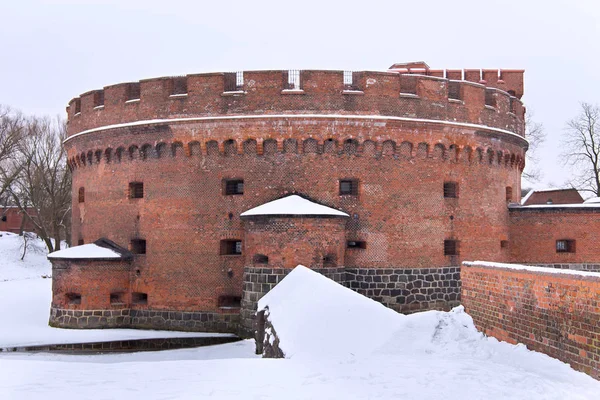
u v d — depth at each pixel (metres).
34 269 61.91
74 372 13.98
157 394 11.46
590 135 60.41
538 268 14.11
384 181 28.06
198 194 28.45
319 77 27.70
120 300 29.36
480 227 30.30
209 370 14.07
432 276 28.44
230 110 27.94
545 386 11.38
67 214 69.44
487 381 12.02
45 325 29.64
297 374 13.35
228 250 28.55
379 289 27.56
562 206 33.00
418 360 14.51
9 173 66.06
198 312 28.03
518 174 34.62
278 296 21.27
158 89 29.03
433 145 28.75
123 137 30.17
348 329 17.12
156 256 28.95
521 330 14.66
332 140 27.81
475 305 17.31
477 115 30.14
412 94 28.47
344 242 26.92
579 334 12.23
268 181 27.80
